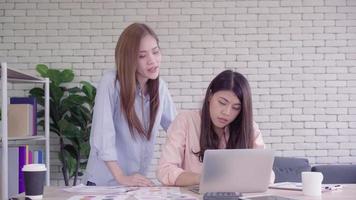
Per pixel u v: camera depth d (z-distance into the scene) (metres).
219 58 4.45
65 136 4.08
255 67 4.44
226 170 1.64
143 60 2.02
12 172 2.91
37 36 4.46
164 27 4.45
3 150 2.66
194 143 2.07
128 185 1.92
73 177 4.38
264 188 1.71
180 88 4.45
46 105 3.72
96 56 4.46
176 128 2.09
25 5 4.45
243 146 1.97
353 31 4.45
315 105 4.43
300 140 4.41
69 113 4.37
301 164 3.83
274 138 4.41
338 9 4.45
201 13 4.45
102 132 2.05
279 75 4.44
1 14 4.44
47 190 1.76
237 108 1.94
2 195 2.66
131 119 2.10
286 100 4.43
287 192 1.76
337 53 4.45
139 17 4.45
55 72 4.17
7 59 4.44
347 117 4.42
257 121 4.42
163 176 1.91
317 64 4.44
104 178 2.20
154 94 2.20
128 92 2.04
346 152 4.41
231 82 1.93
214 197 1.47
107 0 4.46
